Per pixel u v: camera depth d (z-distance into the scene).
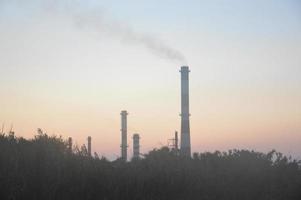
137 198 24.66
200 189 28.31
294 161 34.47
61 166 23.34
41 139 26.31
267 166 33.50
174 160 32.22
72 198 22.42
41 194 21.31
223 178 30.88
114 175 25.03
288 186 30.59
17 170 21.56
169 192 26.42
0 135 25.42
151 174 26.69
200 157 34.41
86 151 27.08
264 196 29.92
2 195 20.03
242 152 35.19
